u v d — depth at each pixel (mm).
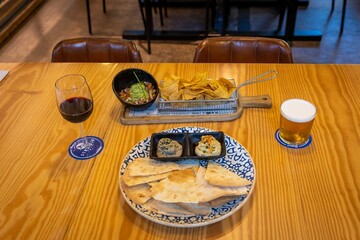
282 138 1113
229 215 862
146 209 885
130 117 1208
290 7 3127
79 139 1145
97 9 4090
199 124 1193
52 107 1288
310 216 882
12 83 1424
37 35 3639
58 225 890
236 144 1062
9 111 1274
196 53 1656
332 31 3479
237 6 3992
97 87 1382
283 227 862
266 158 1053
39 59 3256
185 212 867
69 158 1078
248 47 1637
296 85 1349
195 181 931
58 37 3590
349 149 1064
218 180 917
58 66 1529
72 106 1047
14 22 3721
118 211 918
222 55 1659
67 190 981
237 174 981
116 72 1474
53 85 1407
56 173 1032
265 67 1464
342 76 1392
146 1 3045
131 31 3537
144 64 1517
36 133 1177
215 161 1029
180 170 974
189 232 863
